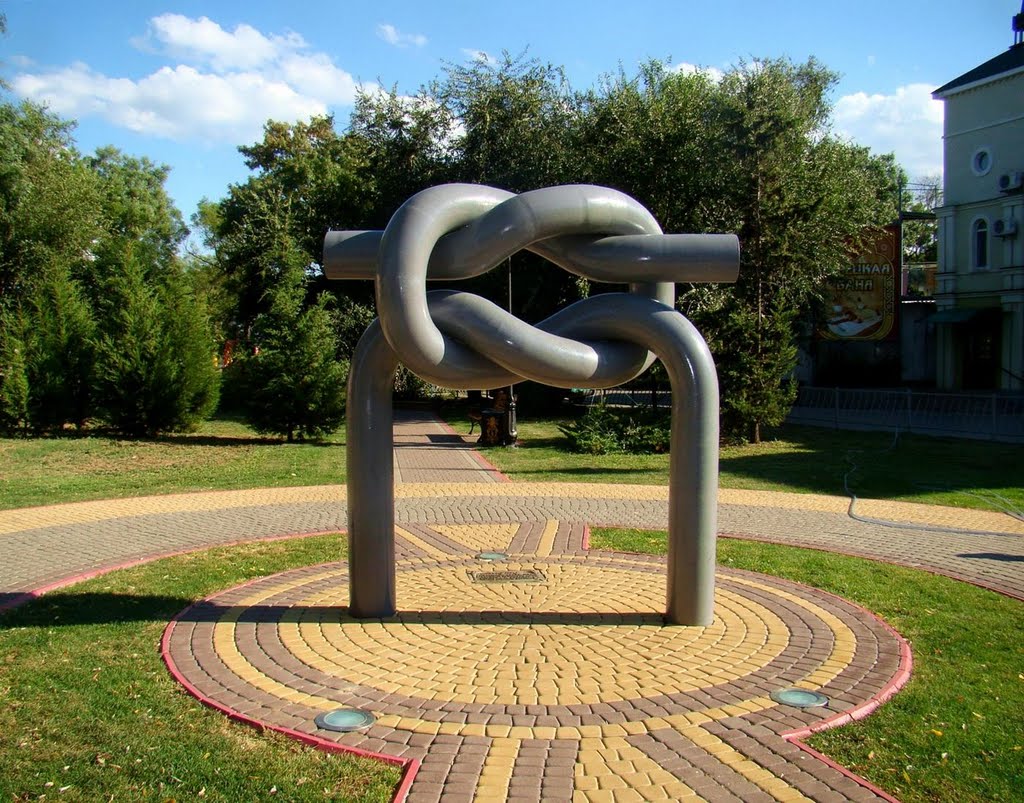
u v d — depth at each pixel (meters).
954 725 4.15
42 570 7.44
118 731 4.04
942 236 30.89
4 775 3.61
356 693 4.52
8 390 18.45
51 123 28.20
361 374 5.71
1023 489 11.84
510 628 5.61
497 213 5.33
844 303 30.03
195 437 19.42
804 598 6.38
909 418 19.91
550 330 5.68
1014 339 28.80
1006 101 28.64
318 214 31.12
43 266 25.38
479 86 26.80
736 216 19.94
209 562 7.55
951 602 6.31
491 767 3.70
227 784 3.56
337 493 11.74
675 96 23.42
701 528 5.62
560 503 10.84
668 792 3.50
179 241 57.16
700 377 5.53
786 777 3.62
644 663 4.97
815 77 27.70
